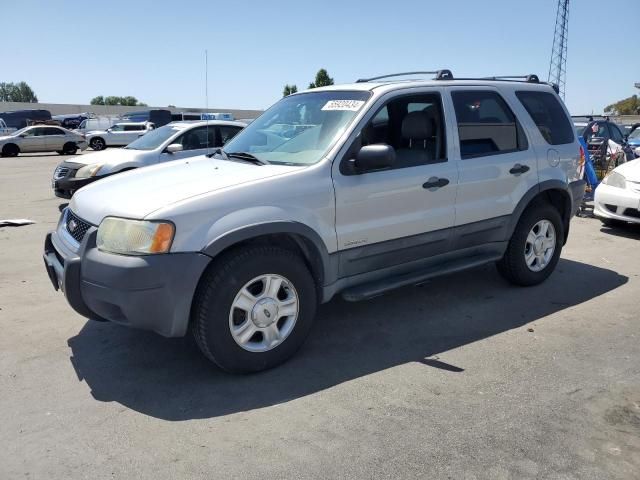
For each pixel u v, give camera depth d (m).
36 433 3.08
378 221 4.16
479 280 5.66
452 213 4.57
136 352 4.09
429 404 3.34
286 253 3.72
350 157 4.03
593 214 8.80
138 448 2.94
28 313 4.84
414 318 4.70
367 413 3.25
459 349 4.11
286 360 3.89
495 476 2.69
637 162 7.98
